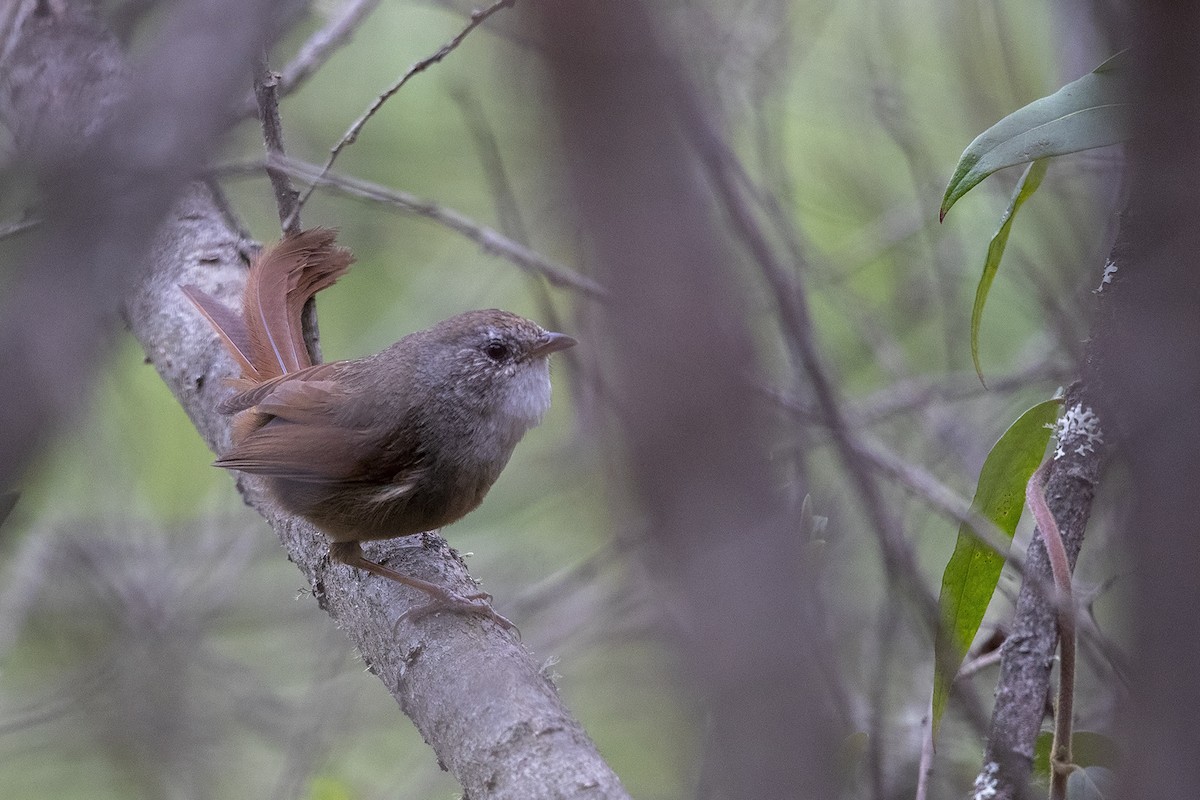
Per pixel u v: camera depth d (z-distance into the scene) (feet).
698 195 15.16
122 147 11.46
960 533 22.13
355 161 48.70
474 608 25.02
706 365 14.24
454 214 30.89
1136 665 12.60
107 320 11.59
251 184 46.14
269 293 29.81
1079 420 20.12
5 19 33.42
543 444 51.13
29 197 12.01
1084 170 30.48
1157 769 12.15
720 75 37.73
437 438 27.94
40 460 9.78
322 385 28.07
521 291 50.57
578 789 19.51
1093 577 30.96
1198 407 12.45
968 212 45.83
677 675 16.81
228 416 29.48
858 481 20.72
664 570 16.62
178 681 44.70
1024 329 46.01
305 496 27.30
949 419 40.42
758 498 13.97
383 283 50.70
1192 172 12.95
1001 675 19.35
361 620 26.55
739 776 13.03
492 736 21.16
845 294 40.11
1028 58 42.27
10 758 45.01
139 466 49.32
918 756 29.17
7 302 10.27
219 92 12.06
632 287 14.25
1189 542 12.28
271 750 46.85
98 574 44.47
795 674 13.26
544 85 14.21
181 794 44.19
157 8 34.42
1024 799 18.06
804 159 46.55
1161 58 13.05
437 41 49.24
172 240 32.55
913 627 26.30
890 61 42.42
